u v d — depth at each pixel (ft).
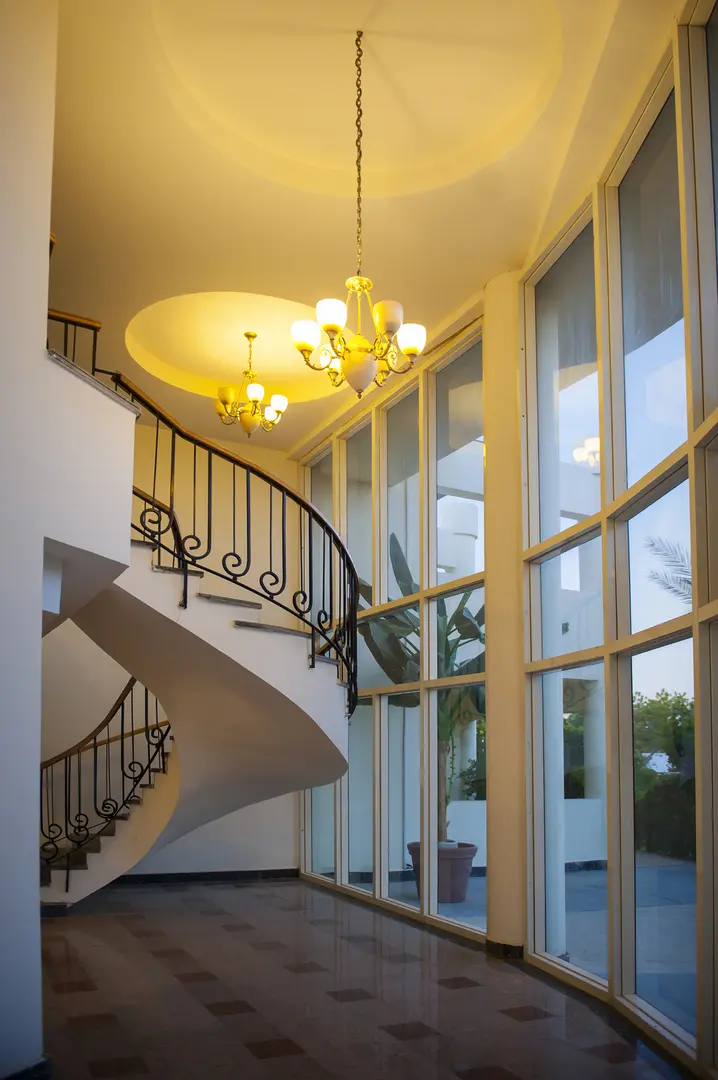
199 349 29.43
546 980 19.04
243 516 35.86
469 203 20.30
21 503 13.12
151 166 18.92
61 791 31.73
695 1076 13.42
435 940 23.21
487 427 23.39
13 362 13.23
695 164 14.40
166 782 25.94
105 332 26.00
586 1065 13.93
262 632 20.33
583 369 20.40
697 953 13.39
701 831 13.39
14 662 12.71
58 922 25.16
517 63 17.06
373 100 18.08
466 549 25.85
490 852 21.90
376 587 30.42
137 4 14.97
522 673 21.81
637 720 17.13
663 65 15.55
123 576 17.99
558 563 21.07
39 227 13.88
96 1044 14.67
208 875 33.81
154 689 21.56
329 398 31.58
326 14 15.90
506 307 23.08
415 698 28.19
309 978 19.07
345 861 31.86
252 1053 14.34
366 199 20.12
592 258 20.20
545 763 21.39
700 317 14.16
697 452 13.94
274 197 20.02
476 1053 14.46
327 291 24.11
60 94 16.78
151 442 34.37
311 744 22.45
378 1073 13.55
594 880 18.61
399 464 30.22
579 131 17.48
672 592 15.47
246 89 17.83
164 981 18.69
